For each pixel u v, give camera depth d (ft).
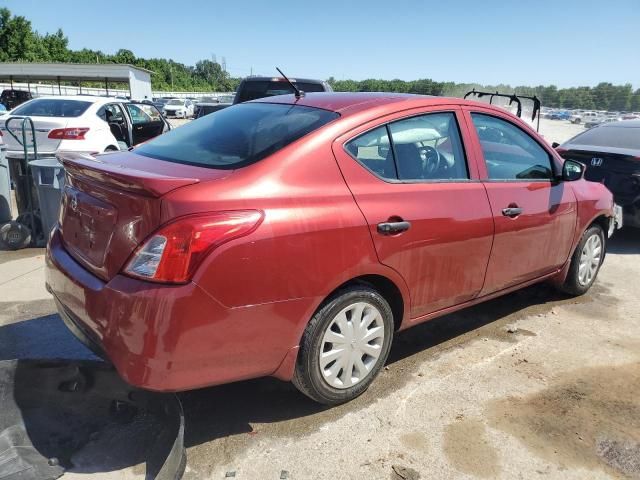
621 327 14.02
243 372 8.36
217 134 10.46
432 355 12.23
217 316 7.73
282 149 8.95
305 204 8.61
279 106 11.07
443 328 13.69
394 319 10.71
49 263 9.63
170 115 125.39
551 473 8.56
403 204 9.85
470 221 10.94
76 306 8.47
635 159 20.58
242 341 8.11
